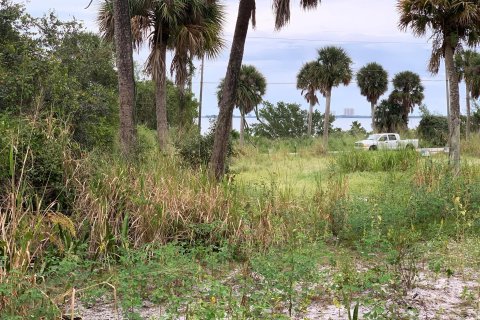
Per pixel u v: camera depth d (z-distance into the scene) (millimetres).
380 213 7195
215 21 18453
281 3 10930
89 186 6375
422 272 5828
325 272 4871
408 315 4238
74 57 16047
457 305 4762
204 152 13523
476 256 6195
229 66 11047
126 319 4020
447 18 14453
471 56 37938
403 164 16109
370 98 44875
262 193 7625
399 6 14727
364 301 4223
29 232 4277
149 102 31359
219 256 5578
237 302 4297
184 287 4555
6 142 6168
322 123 56375
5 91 10609
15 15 13500
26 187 6047
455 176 10398
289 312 4363
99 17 17594
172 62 18812
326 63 34750
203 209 6797
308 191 10789
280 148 25625
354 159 18000
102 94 14977
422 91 48281
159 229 6262
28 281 4039
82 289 4191
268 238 6328
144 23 17656
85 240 6008
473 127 43531
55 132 7230
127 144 9070
